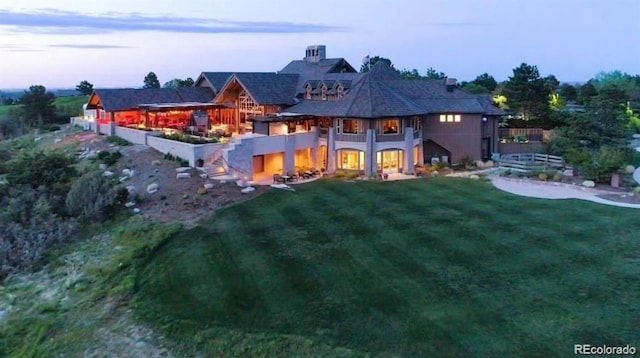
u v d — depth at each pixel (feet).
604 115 151.53
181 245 91.45
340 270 77.61
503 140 178.81
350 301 68.03
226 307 68.90
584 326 59.06
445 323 61.26
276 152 144.97
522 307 63.93
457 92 170.40
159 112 185.06
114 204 112.47
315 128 157.79
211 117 197.88
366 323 62.59
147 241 93.86
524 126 192.75
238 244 90.27
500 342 56.85
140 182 127.75
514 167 150.61
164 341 63.16
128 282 79.15
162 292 74.69
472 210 105.50
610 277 71.05
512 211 104.27
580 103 291.58
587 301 64.64
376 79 159.63
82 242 99.76
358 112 144.36
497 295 67.36
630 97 279.49
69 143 181.68
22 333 70.69
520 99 202.39
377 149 145.89
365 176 144.15
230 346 60.70
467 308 64.44
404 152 149.59
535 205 108.88
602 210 104.06
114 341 64.75
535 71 209.26
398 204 111.86
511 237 88.07
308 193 123.34
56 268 90.17
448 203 111.96
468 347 56.34
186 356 60.18
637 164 154.40
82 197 110.63
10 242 97.81
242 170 136.26
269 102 172.76
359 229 95.40
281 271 78.48
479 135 161.89
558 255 79.41
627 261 76.33
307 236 92.79
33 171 123.13
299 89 184.75
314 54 201.26
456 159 162.81
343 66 198.59
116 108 179.42
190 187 122.01
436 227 94.89
